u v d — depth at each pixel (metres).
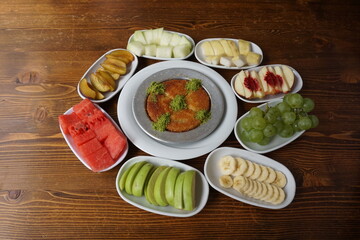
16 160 1.24
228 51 1.50
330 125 1.39
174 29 1.66
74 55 1.53
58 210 1.14
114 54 1.47
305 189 1.23
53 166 1.23
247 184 1.14
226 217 1.15
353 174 1.29
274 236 1.14
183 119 1.29
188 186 1.06
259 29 1.69
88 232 1.11
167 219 1.14
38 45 1.56
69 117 1.24
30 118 1.34
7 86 1.43
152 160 1.20
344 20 1.76
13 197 1.16
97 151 1.17
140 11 1.72
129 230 1.12
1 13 1.67
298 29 1.71
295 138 1.29
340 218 1.18
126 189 1.13
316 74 1.54
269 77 1.40
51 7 1.71
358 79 1.54
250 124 1.20
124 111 1.33
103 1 1.74
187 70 1.43
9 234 1.10
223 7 1.76
